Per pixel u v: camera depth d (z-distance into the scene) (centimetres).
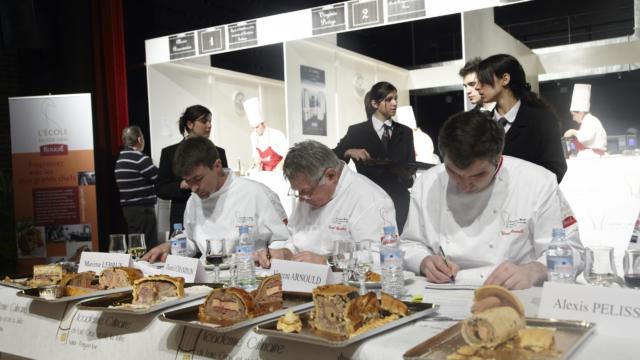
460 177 173
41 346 174
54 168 530
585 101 536
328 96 620
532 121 264
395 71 768
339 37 891
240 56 820
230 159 714
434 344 105
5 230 572
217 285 176
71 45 628
